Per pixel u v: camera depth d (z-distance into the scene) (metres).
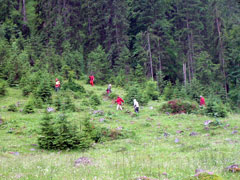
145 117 22.77
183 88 37.22
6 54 36.94
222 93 43.44
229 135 15.54
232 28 51.12
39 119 20.22
